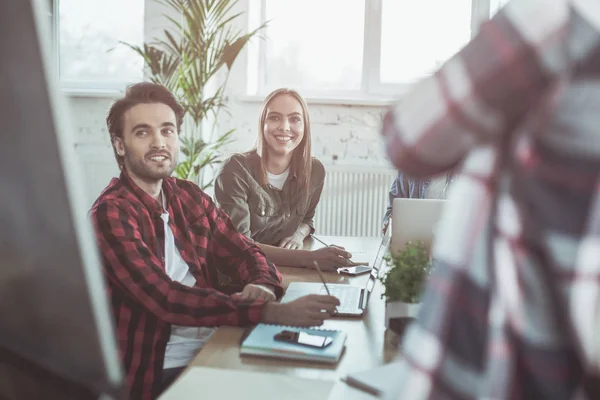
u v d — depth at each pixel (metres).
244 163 2.92
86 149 4.79
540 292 0.62
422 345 0.69
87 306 0.45
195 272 1.97
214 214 2.15
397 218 2.15
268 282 1.93
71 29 4.82
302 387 1.15
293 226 3.01
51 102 0.41
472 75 0.62
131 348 1.68
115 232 1.71
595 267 0.59
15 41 0.41
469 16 4.70
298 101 2.93
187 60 4.24
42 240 0.44
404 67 4.80
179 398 1.08
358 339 1.48
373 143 4.68
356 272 2.23
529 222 0.63
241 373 1.20
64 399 0.48
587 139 0.59
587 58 0.59
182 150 4.32
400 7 4.76
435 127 0.65
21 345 0.49
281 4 4.85
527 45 0.59
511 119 0.63
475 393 0.66
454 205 0.71
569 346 0.62
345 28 4.83
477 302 0.67
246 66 4.71
